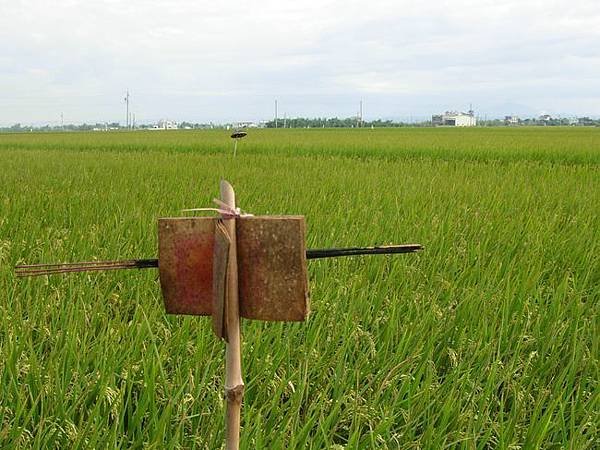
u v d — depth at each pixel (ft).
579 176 46.39
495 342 12.64
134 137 158.30
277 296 4.60
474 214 26.89
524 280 16.33
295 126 511.40
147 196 30.71
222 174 43.60
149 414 9.82
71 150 95.09
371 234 21.83
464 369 11.78
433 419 9.35
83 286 15.01
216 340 11.91
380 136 151.84
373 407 9.64
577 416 10.36
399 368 11.10
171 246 4.69
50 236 21.33
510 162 62.18
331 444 9.01
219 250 4.49
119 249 19.21
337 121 522.47
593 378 11.65
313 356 11.39
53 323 12.79
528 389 10.45
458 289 16.38
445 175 45.14
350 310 13.25
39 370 10.12
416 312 14.30
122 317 14.89
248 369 11.17
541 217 26.61
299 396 9.50
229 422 4.84
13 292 14.39
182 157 66.80
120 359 10.68
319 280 17.20
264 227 4.56
